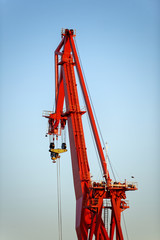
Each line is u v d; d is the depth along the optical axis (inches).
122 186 2655.0
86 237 2741.1
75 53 2999.5
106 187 2642.7
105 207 2711.6
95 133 2797.7
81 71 2970.0
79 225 2741.1
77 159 2839.6
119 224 2600.9
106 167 2691.9
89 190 2711.6
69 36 3051.2
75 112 2930.6
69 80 3002.0
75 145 2866.6
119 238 2583.7
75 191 2837.1
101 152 2733.8
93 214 2691.9
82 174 2817.4
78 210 2778.1
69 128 2938.0
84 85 2935.5
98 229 2625.5
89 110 2866.6
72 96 2965.1
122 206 2662.4
